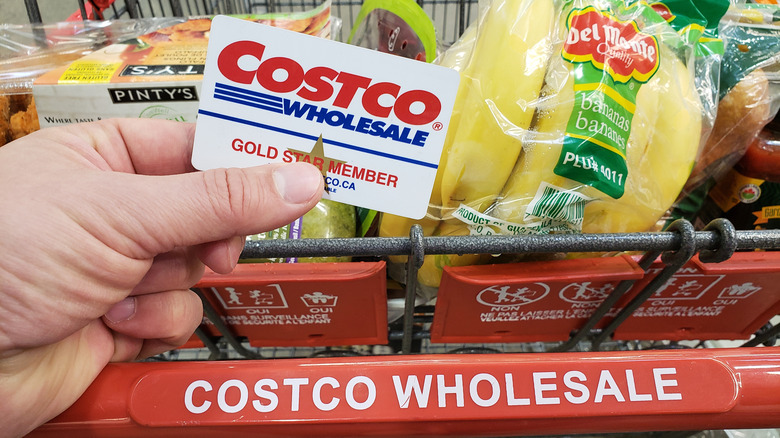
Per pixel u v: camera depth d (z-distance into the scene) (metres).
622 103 0.68
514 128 0.66
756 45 0.86
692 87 0.76
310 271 0.68
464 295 0.73
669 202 0.74
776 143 0.84
